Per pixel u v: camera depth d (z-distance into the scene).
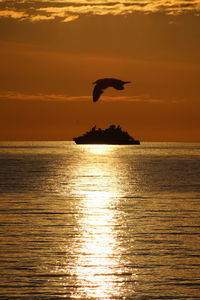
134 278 83.94
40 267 88.81
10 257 94.25
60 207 156.12
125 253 97.94
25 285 80.19
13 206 157.12
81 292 77.88
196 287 79.81
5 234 113.06
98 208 154.88
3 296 75.75
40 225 124.44
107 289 79.25
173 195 192.12
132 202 170.25
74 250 100.00
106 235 113.56
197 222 129.25
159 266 89.94
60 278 83.69
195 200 175.50
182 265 90.19
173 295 76.75
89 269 88.31
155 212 146.38
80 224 126.81
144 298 75.75
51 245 103.56
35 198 180.00
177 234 114.50
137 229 120.44
